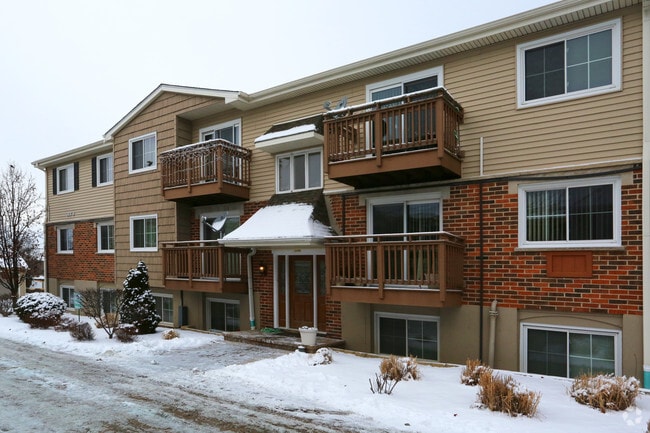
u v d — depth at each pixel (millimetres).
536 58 8312
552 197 8047
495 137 8602
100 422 5352
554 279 7863
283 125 11383
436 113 8008
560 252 7816
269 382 6969
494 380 5934
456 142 8688
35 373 7695
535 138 8188
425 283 7930
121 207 15078
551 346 7953
